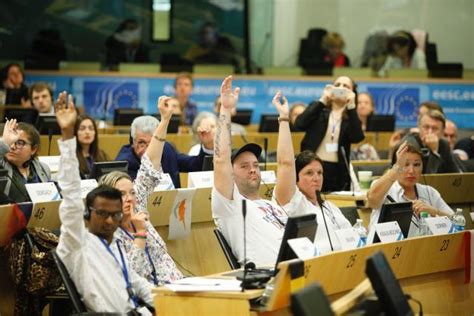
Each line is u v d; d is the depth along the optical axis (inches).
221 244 311.6
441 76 844.6
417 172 393.4
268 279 263.0
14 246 301.0
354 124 468.8
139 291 282.5
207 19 851.4
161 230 358.3
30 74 798.5
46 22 826.2
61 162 268.8
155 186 335.0
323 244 327.6
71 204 267.6
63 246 269.1
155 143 332.8
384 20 885.2
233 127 591.5
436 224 354.0
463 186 474.6
